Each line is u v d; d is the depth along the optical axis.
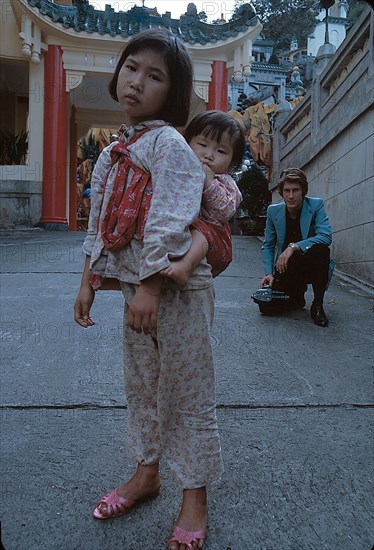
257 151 12.20
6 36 9.48
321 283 3.62
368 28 4.92
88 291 1.46
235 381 2.54
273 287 3.75
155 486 1.56
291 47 31.72
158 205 1.22
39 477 1.70
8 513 1.50
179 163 1.26
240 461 1.81
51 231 9.24
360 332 3.41
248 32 9.59
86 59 9.59
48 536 1.40
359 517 1.51
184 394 1.38
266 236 3.89
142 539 1.40
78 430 2.03
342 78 5.87
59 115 9.50
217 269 1.44
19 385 2.47
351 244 5.34
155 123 1.36
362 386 2.52
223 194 1.36
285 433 2.03
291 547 1.37
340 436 2.02
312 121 6.86
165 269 1.18
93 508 1.53
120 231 1.31
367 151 4.93
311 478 1.71
